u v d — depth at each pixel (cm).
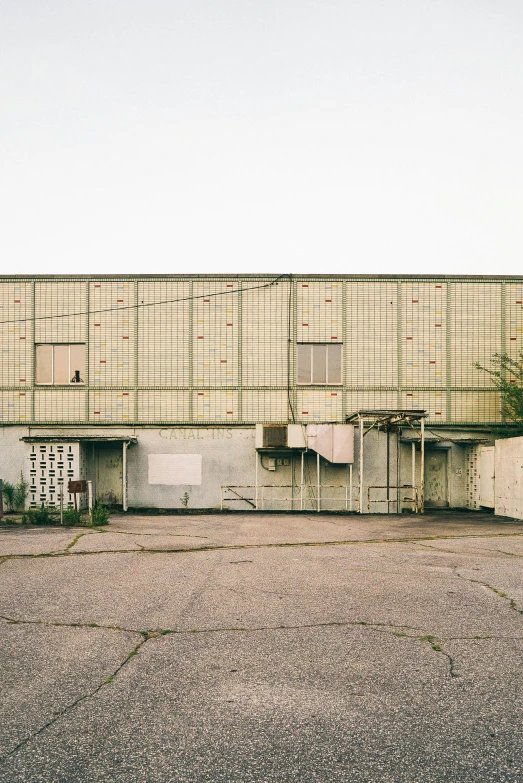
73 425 1952
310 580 758
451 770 314
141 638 526
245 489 1938
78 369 1980
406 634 533
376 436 1958
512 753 331
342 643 509
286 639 520
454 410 1967
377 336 1980
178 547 1056
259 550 1023
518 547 1056
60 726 363
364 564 876
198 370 1970
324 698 400
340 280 1991
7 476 1930
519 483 1599
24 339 1983
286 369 1967
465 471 1986
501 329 1991
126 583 745
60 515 1578
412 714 377
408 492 1950
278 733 354
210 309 1984
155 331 1981
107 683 427
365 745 340
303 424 1905
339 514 1841
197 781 304
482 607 623
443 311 1989
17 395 1967
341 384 1967
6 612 610
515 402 1905
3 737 350
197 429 1958
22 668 457
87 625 564
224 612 605
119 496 1988
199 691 412
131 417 1961
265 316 1981
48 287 1994
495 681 428
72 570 833
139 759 325
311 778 307
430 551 1009
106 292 1992
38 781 304
